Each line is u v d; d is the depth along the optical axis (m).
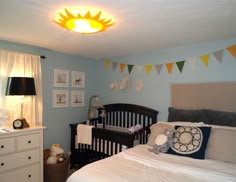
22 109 2.76
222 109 2.54
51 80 3.31
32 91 2.59
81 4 1.54
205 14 1.72
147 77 3.32
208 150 2.07
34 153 2.57
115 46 2.94
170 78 3.06
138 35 2.37
